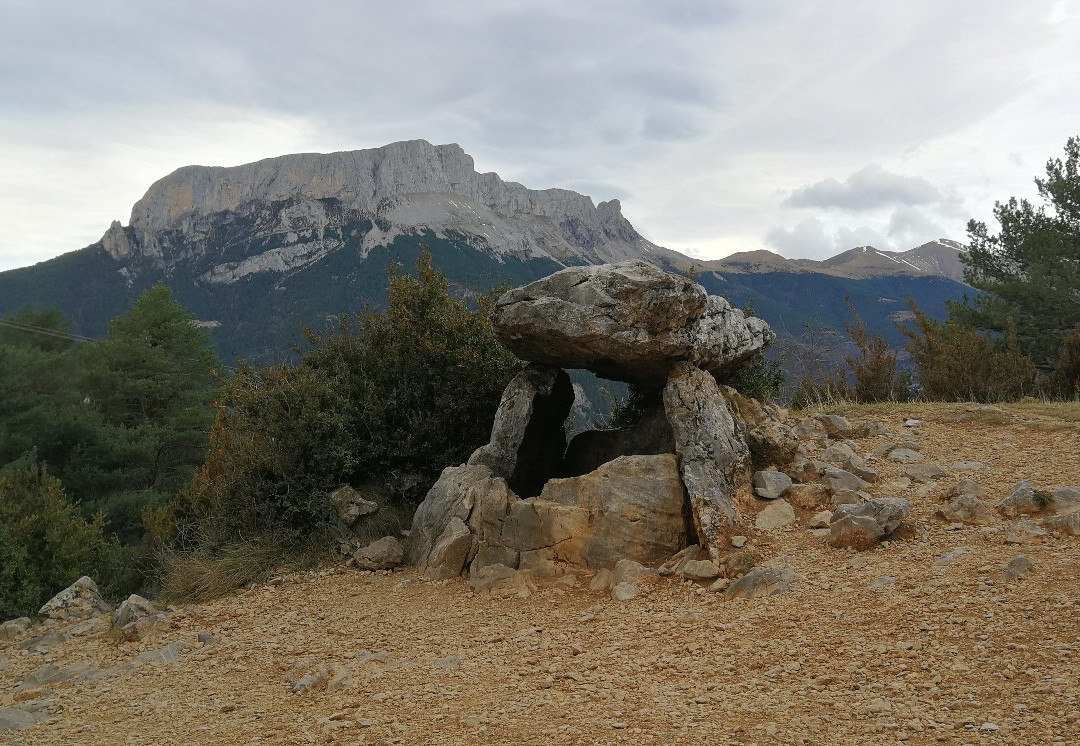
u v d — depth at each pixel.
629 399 14.91
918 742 4.50
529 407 11.37
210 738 5.80
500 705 5.79
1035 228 23.44
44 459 26.92
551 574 9.41
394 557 10.96
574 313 10.01
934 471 10.52
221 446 14.48
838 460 10.91
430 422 12.95
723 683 5.78
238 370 13.96
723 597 7.90
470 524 10.36
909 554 7.90
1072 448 11.13
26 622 11.43
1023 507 8.50
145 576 14.09
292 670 7.33
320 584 10.56
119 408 31.73
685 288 10.13
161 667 8.06
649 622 7.52
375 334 13.83
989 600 6.36
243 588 10.88
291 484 11.80
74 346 36.28
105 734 6.17
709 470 9.47
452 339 13.48
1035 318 22.59
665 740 4.91
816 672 5.72
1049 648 5.40
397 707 5.96
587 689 5.93
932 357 18.12
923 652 5.72
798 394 19.12
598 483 9.62
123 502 25.83
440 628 8.28
